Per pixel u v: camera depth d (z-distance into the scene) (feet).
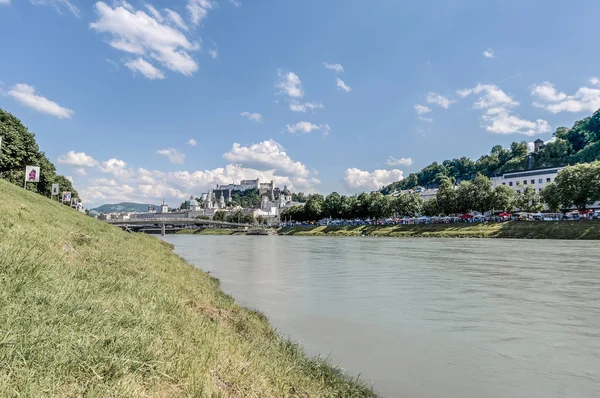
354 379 37.35
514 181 566.36
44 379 17.16
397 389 35.55
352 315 63.36
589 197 295.69
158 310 35.14
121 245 88.99
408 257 162.40
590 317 59.93
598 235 241.14
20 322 21.57
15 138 210.59
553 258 141.18
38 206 97.71
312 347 47.44
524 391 35.32
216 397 20.90
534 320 58.59
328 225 555.69
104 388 18.13
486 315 62.08
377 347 47.37
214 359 26.66
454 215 416.26
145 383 20.18
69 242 59.06
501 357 43.70
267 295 81.15
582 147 655.35
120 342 23.04
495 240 273.95
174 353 24.66
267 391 25.71
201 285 75.66
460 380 37.50
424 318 60.95
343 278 105.09
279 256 185.57
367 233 435.94
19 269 30.63
